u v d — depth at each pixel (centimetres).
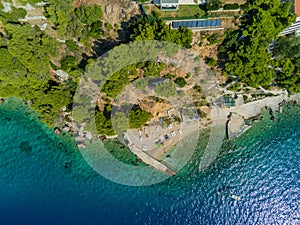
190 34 7388
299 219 7931
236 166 8306
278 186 8144
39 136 8575
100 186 8175
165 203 8100
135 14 7750
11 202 8025
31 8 7744
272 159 8325
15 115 8719
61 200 8062
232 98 8412
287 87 8056
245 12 7506
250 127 8444
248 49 7262
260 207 8019
